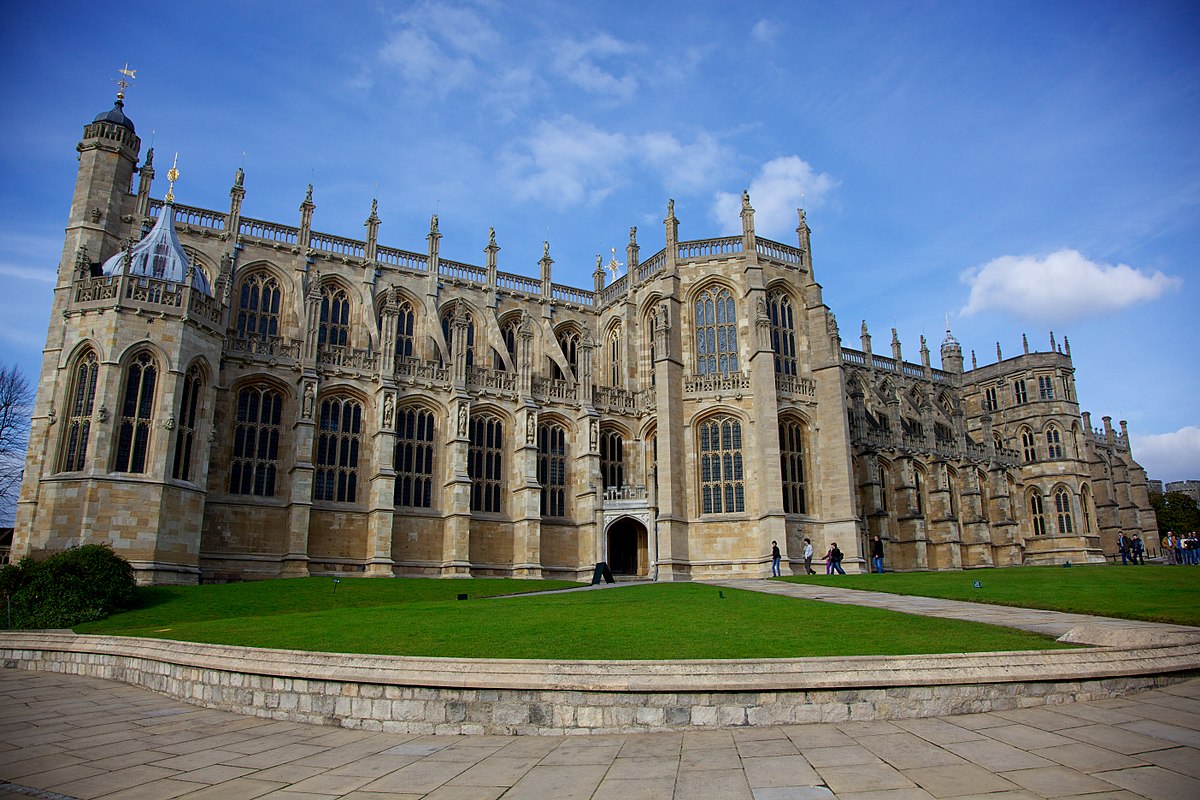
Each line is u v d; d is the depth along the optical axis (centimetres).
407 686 1719
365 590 4106
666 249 6334
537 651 1977
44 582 3281
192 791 1262
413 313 6412
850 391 7625
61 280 4934
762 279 6031
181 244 5438
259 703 1909
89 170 5184
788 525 5694
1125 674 1675
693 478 5866
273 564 5012
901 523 7369
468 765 1394
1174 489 14350
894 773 1208
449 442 5694
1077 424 9369
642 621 2497
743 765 1296
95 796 1243
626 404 6544
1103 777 1137
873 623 2350
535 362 6875
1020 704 1619
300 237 5909
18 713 1950
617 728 1595
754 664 1633
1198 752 1247
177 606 3528
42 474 4225
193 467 4538
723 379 5972
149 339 4391
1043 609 2780
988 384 9844
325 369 5412
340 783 1298
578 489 6184
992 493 8488
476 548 5762
